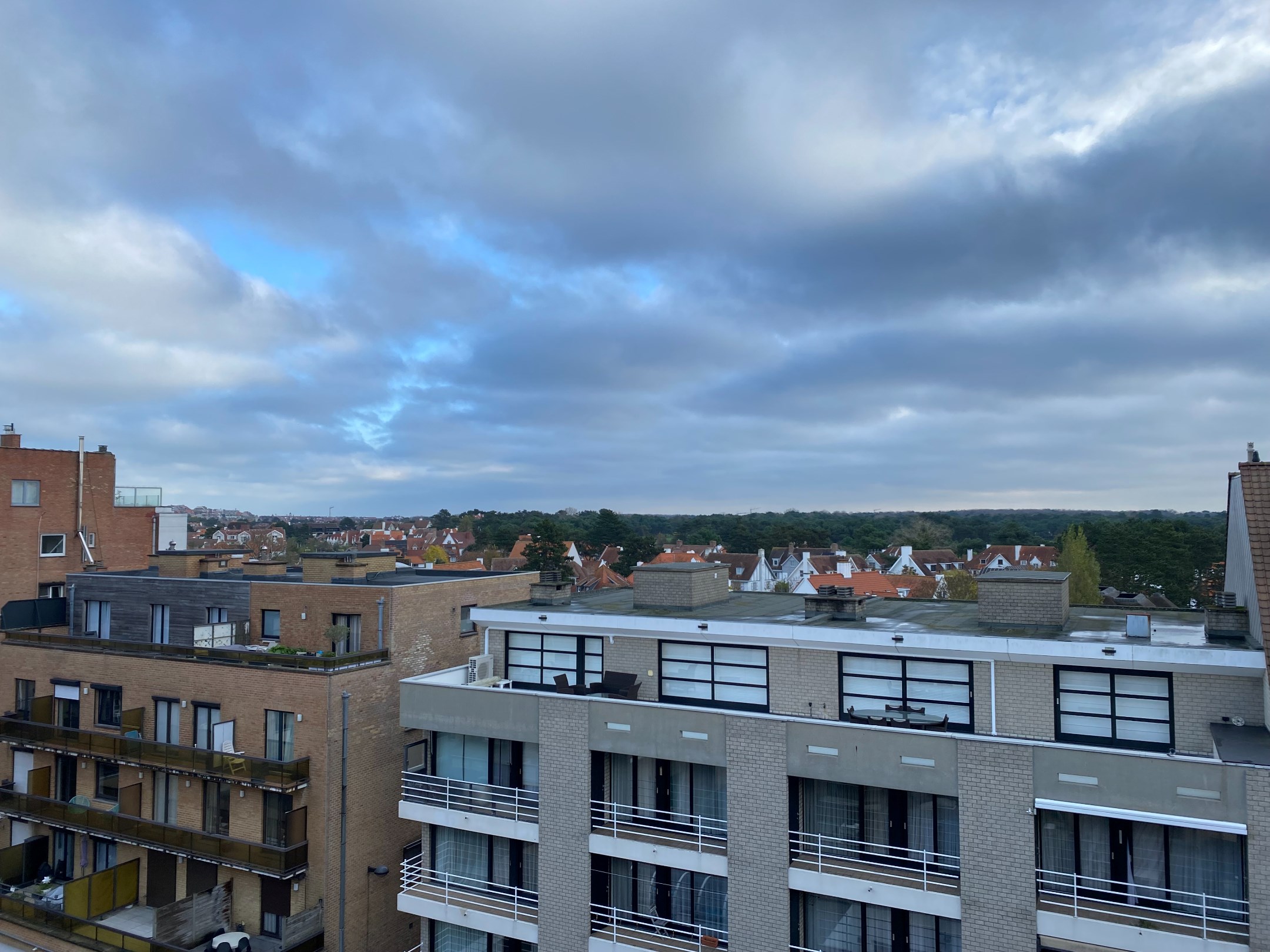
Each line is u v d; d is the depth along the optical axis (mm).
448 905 25938
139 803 32562
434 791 27188
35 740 34688
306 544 193125
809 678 24047
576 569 141625
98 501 48219
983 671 21984
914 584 106500
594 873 24203
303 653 31891
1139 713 20469
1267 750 17781
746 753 21906
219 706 31125
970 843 19359
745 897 21750
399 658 31656
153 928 29328
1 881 34312
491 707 25500
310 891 28469
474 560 160750
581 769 24000
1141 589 104188
